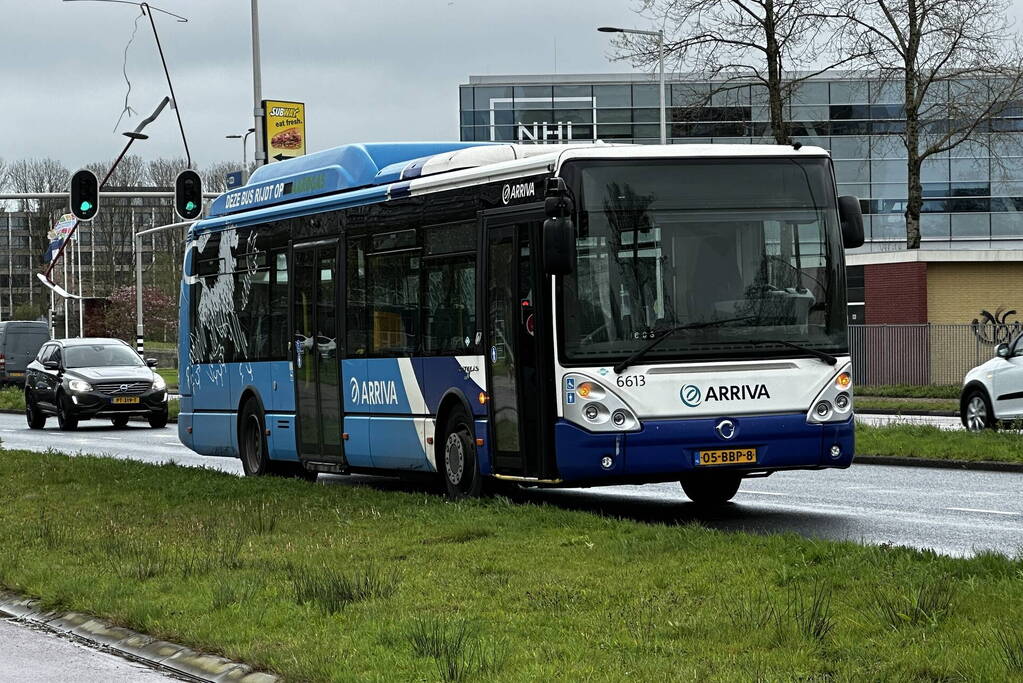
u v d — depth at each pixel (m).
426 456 22.53
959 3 64.06
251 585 13.92
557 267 18.73
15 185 156.00
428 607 12.59
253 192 28.56
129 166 151.38
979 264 64.06
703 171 19.70
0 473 28.30
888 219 96.25
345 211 24.75
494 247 20.70
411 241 22.84
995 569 12.92
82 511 21.52
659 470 19.20
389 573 14.40
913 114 66.81
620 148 19.62
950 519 19.77
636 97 98.38
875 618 11.05
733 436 19.34
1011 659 9.40
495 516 18.38
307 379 25.98
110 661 12.09
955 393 56.53
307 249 25.94
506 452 20.53
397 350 23.23
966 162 95.38
